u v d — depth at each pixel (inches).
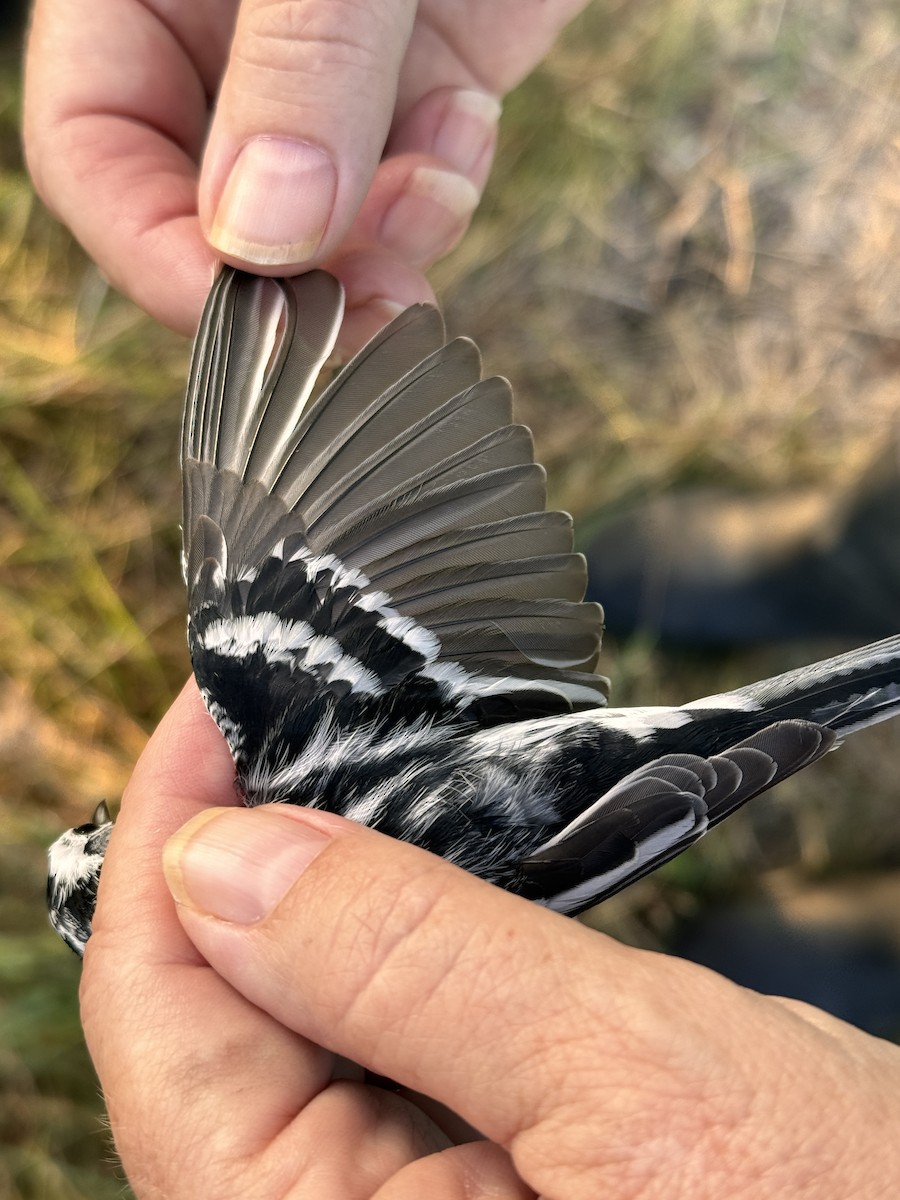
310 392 5.3
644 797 4.8
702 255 12.4
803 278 12.4
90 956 5.1
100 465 11.3
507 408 5.4
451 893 4.2
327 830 4.5
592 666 5.6
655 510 11.3
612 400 11.8
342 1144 4.5
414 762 5.2
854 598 10.4
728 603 10.9
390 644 5.3
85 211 7.2
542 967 4.0
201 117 7.8
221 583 5.2
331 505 5.2
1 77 11.6
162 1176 4.7
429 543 5.3
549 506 11.4
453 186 7.3
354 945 4.1
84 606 11.0
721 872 10.6
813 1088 4.0
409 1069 4.2
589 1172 4.0
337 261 7.1
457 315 11.8
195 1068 4.7
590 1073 4.0
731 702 5.4
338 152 5.7
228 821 4.5
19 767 10.5
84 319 11.4
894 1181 4.0
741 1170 3.9
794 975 9.9
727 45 12.4
